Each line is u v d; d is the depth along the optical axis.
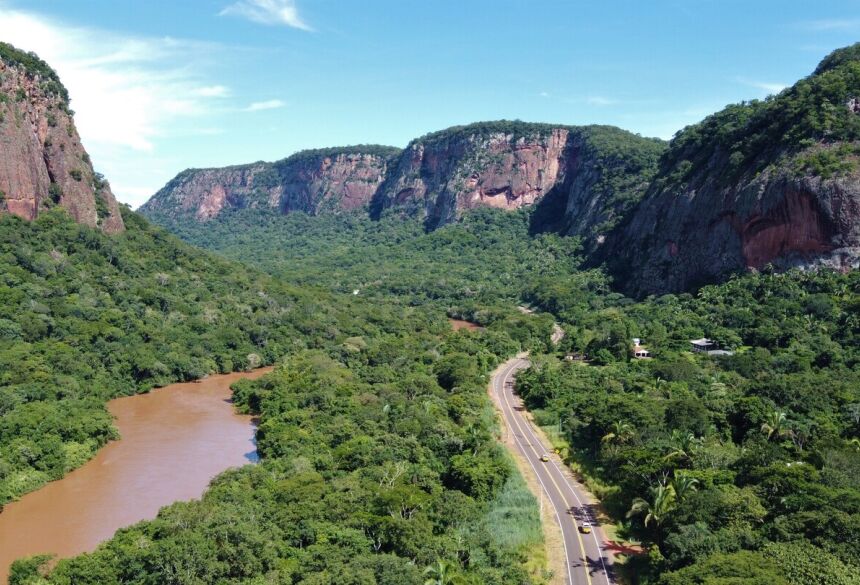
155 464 101.19
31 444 95.06
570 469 97.38
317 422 109.12
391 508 72.62
